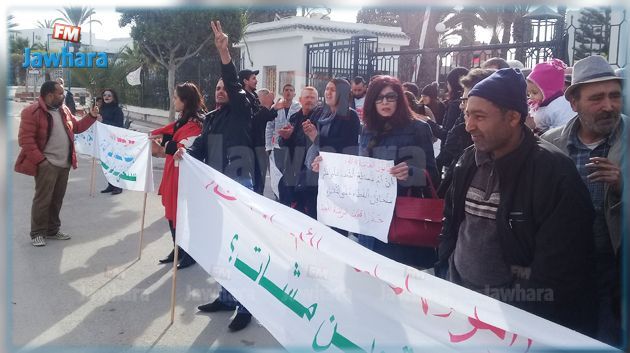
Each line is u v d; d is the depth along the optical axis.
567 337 1.89
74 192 9.43
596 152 2.70
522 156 2.22
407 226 3.42
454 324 2.16
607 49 6.55
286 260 2.88
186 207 3.88
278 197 5.47
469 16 12.79
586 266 2.15
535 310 2.20
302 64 14.07
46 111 6.19
